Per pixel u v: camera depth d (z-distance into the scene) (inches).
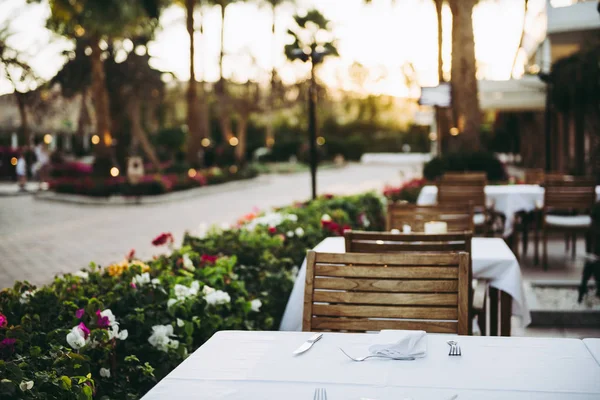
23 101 890.1
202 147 1225.4
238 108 1617.9
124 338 132.6
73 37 1002.7
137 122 1198.9
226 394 78.2
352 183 1160.2
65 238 495.5
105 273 178.5
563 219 326.0
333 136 2244.1
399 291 118.6
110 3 813.2
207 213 663.1
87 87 1151.0
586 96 518.0
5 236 517.3
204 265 187.3
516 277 176.2
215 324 157.1
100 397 124.3
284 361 89.4
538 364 86.8
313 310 120.0
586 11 562.3
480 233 352.5
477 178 381.7
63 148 1652.3
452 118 749.9
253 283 195.2
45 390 104.0
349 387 79.7
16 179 1268.5
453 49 584.7
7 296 151.9
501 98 721.0
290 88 1590.8
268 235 243.1
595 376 82.4
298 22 1437.0
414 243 155.3
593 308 232.4
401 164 1966.0
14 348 117.3
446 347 94.0
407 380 81.7
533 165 1036.5
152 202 783.7
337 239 217.9
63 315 142.9
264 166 1595.7
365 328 118.0
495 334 191.0
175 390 79.5
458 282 117.2
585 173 614.2
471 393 77.4
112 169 923.4
